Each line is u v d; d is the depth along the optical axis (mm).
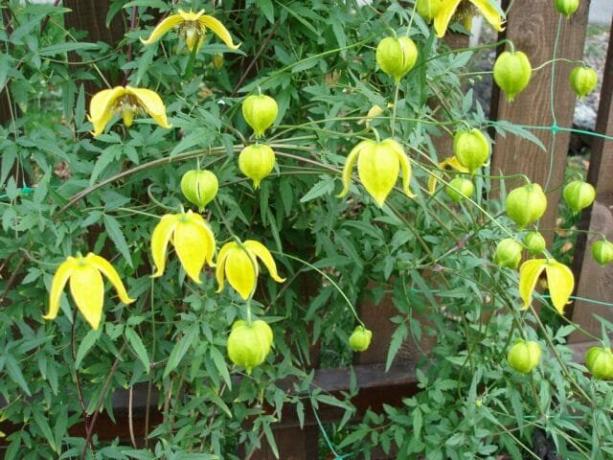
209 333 567
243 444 833
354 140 629
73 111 659
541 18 751
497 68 514
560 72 775
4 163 544
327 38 611
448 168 691
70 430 755
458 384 680
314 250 720
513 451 664
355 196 605
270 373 671
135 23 623
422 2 498
